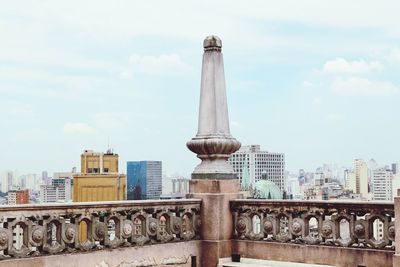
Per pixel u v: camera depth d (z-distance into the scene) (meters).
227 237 12.92
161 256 12.14
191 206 12.82
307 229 12.07
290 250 12.20
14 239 10.17
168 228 12.38
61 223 10.56
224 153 13.16
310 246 11.95
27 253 10.10
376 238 11.38
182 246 12.55
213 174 12.94
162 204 12.23
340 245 11.62
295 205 12.20
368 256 11.26
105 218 11.22
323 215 11.87
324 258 11.77
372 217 11.27
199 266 12.87
